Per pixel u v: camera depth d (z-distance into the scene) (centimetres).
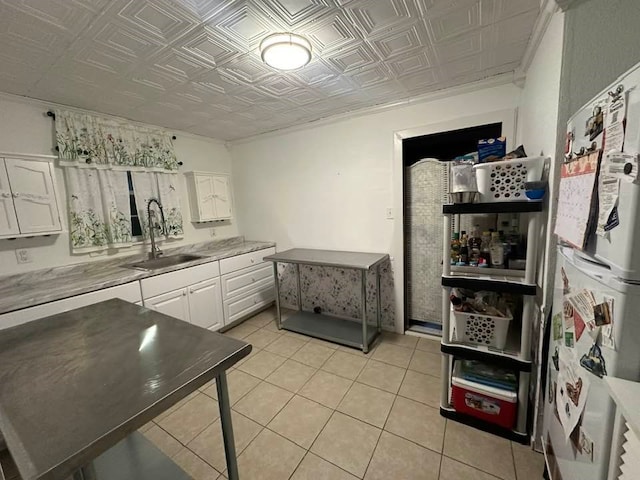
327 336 275
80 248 238
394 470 140
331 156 299
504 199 144
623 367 71
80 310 147
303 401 192
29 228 199
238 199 382
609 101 76
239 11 126
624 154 68
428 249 274
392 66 187
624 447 66
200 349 103
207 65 174
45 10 121
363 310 245
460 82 218
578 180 94
